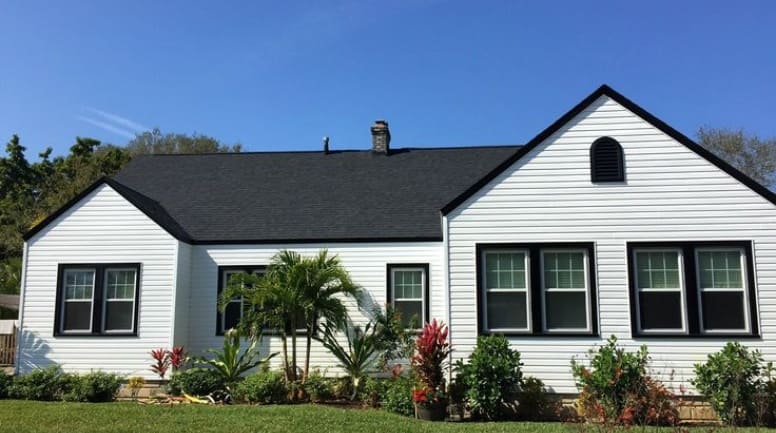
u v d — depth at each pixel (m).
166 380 14.48
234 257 15.90
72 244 15.38
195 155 21.08
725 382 11.10
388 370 14.38
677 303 12.41
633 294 12.48
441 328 12.39
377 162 19.47
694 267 12.41
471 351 12.66
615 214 12.78
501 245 12.95
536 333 12.54
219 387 13.18
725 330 12.20
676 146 12.82
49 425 9.78
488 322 12.82
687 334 12.19
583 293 12.69
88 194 15.58
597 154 13.02
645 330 12.38
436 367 11.73
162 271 15.11
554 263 12.89
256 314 13.70
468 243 13.04
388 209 16.58
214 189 18.55
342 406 12.41
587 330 12.51
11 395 12.90
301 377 13.96
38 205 41.25
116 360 14.86
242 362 15.27
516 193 13.09
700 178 12.67
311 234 15.78
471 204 13.17
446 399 11.45
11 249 35.34
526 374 12.45
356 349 13.79
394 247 15.45
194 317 15.71
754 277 12.19
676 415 10.66
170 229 15.28
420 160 19.33
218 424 9.90
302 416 10.58
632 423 9.95
